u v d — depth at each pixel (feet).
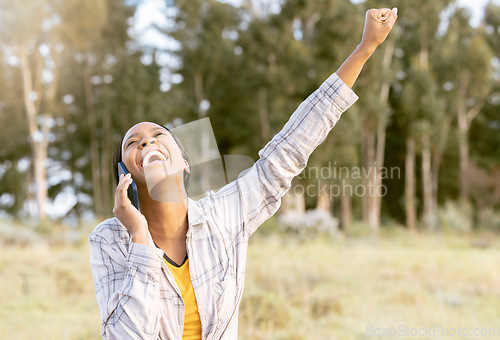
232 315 4.29
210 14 81.25
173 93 88.84
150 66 88.84
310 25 75.61
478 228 71.87
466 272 32.19
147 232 3.96
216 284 4.15
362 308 20.98
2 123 91.45
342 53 66.90
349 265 34.45
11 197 99.76
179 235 4.27
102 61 92.07
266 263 33.94
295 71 69.46
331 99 4.38
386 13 4.34
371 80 69.00
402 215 98.12
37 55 84.74
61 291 23.68
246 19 78.84
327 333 17.48
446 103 85.35
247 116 83.51
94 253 4.21
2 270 28.35
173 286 4.01
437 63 85.97
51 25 81.56
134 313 3.77
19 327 18.10
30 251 36.63
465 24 90.84
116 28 88.89
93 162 94.22
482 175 100.07
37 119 96.94
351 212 85.81
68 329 17.78
